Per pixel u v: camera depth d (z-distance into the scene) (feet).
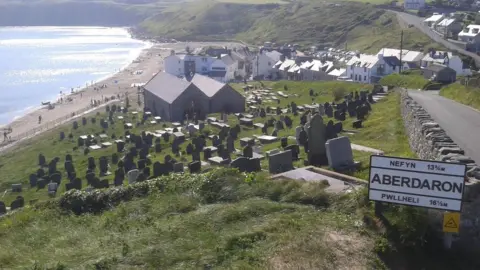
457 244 45.03
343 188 56.44
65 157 173.47
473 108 114.62
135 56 558.15
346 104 166.20
